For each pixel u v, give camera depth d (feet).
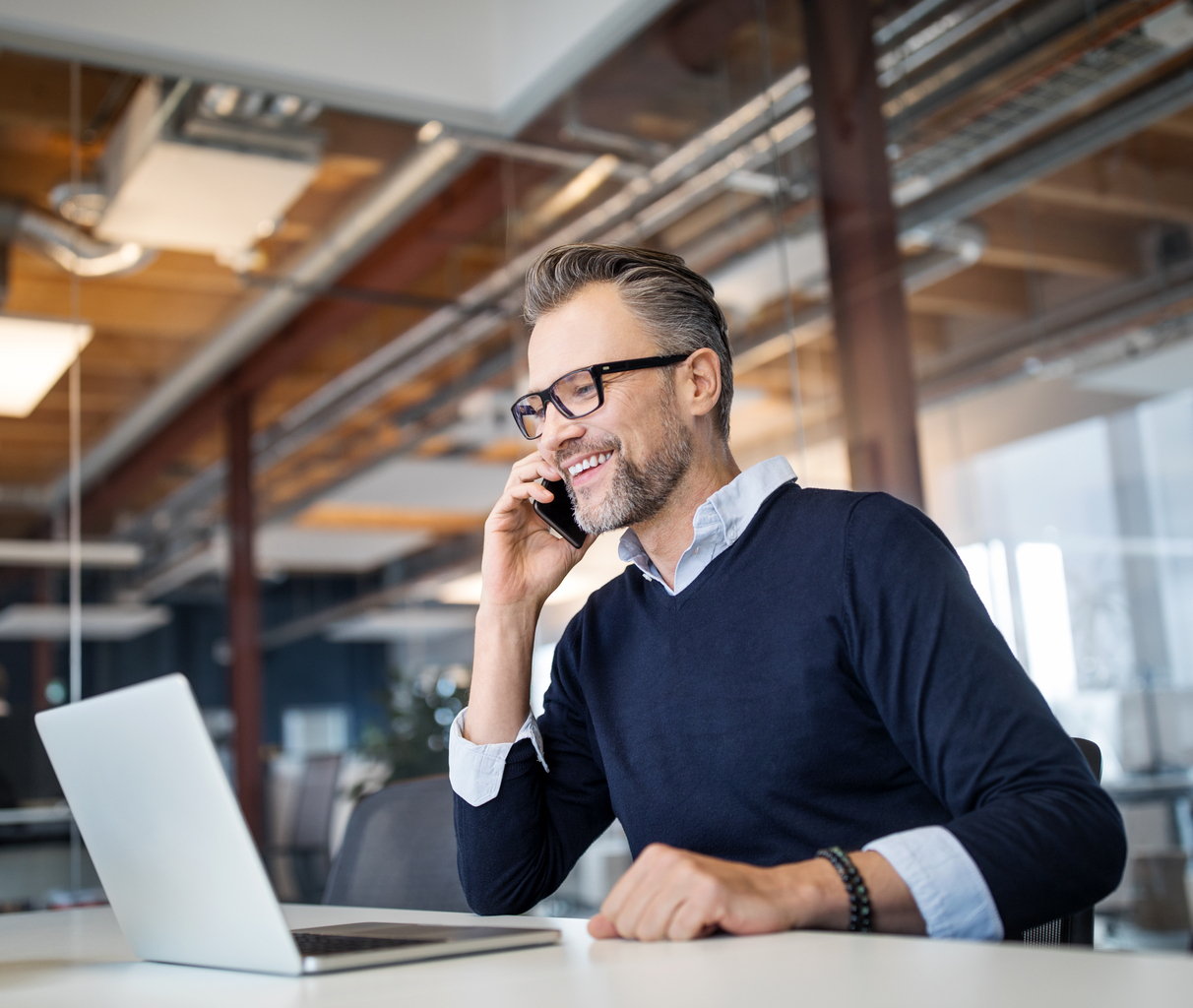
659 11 11.19
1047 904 3.13
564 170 12.85
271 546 12.53
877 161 11.01
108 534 11.47
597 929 3.13
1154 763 13.92
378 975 2.75
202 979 2.94
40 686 10.93
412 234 12.84
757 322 12.00
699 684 4.21
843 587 3.96
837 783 4.00
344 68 12.17
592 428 4.51
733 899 2.93
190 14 11.46
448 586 13.46
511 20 12.86
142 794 3.04
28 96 11.08
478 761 4.48
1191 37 9.54
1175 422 14.26
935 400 12.39
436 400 13.58
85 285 11.50
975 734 3.51
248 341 12.41
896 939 2.69
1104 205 12.08
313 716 12.57
